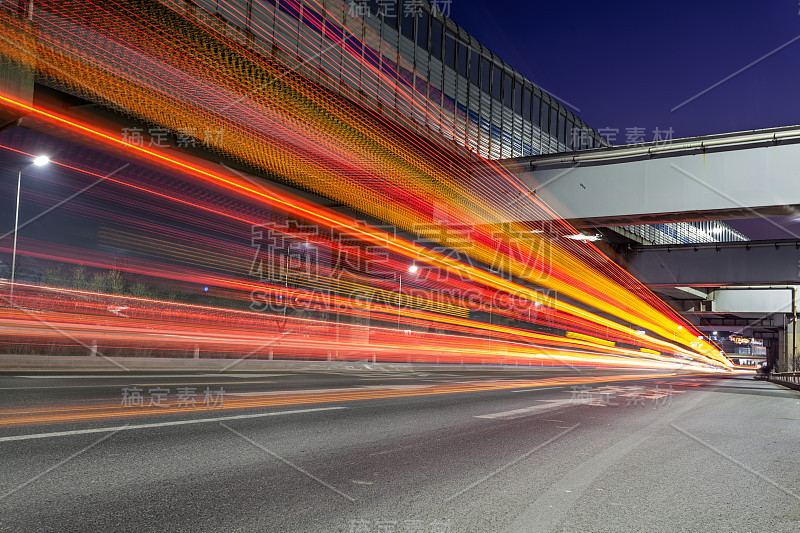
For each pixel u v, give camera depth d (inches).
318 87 961.5
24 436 236.2
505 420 363.3
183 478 186.5
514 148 1582.2
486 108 1476.4
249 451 231.8
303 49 925.2
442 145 1243.8
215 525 143.6
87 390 418.3
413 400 464.1
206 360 852.0
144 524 141.7
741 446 301.3
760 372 3223.4
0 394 378.0
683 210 928.9
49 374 573.9
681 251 1667.1
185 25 737.6
